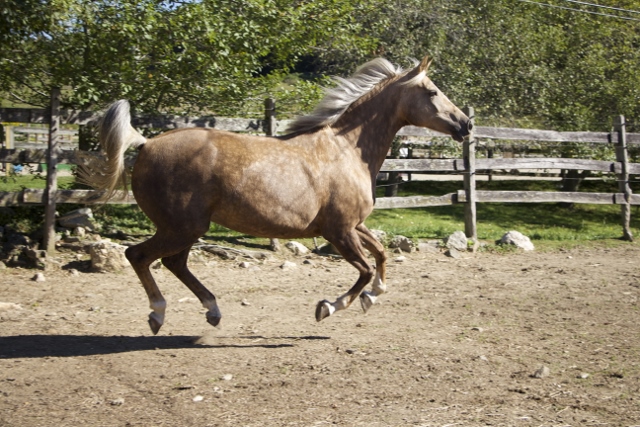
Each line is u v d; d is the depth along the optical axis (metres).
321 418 4.08
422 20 14.71
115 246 8.48
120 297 7.23
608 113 15.71
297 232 5.54
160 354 5.30
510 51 15.30
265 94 10.94
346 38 11.27
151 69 9.92
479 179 19.45
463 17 14.94
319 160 5.60
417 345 5.64
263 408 4.23
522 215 15.27
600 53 15.52
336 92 5.93
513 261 9.84
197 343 5.64
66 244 8.87
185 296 7.42
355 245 5.69
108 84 9.54
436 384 4.71
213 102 10.66
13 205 8.69
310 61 14.97
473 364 5.14
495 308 7.05
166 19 9.48
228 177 5.23
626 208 12.04
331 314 6.15
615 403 4.40
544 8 16.28
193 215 5.24
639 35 16.44
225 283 8.01
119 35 9.06
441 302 7.30
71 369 4.90
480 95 15.11
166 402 4.31
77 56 9.47
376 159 6.07
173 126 9.52
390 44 14.39
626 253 10.73
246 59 9.91
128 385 4.61
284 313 6.79
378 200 10.48
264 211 5.32
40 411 4.14
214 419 4.04
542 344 5.73
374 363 5.13
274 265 9.09
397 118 6.17
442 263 9.55
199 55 9.37
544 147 15.88
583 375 4.89
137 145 5.39
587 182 19.67
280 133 10.07
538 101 15.16
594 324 6.42
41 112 8.96
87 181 5.50
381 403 4.35
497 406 4.33
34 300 6.94
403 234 11.52
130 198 9.24
